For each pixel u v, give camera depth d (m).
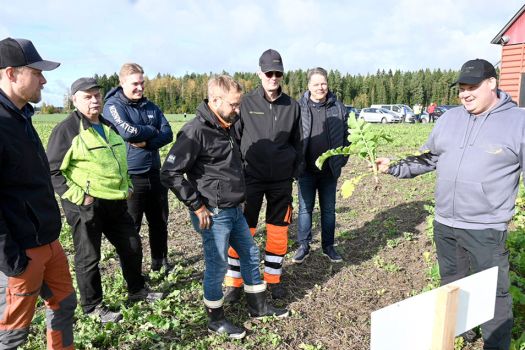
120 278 4.66
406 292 4.54
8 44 2.49
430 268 4.91
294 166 4.28
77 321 3.80
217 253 3.55
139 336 3.62
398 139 18.84
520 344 3.35
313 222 7.02
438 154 3.35
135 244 4.05
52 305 2.93
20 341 2.69
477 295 2.23
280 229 4.27
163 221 4.81
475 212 3.03
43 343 3.54
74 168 3.58
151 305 4.12
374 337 1.81
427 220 6.11
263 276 4.88
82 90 3.56
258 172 4.11
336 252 5.35
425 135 21.08
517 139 2.85
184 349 3.50
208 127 3.36
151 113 4.62
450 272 3.37
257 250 3.88
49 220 2.72
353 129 3.45
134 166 4.45
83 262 3.75
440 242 3.35
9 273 2.45
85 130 3.60
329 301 4.36
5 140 2.45
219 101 3.32
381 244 5.88
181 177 3.33
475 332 3.64
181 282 4.75
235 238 3.76
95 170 3.60
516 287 3.98
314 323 3.96
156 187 4.67
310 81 4.88
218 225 3.49
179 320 3.86
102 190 3.65
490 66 2.91
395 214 7.23
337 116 4.98
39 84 2.64
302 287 4.66
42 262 2.70
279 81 4.07
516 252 4.73
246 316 4.04
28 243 2.60
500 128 2.91
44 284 2.86
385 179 10.27
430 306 2.00
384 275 4.93
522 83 11.84
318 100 4.93
